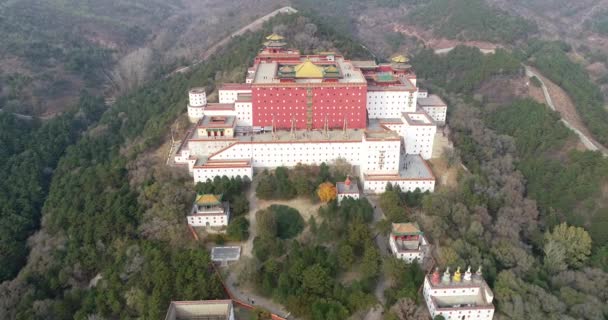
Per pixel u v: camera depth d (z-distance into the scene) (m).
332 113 182.25
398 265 124.56
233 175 166.62
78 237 153.88
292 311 117.50
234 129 180.50
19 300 138.75
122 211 152.25
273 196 160.25
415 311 113.81
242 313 121.38
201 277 123.06
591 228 163.62
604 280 135.75
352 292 119.00
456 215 148.62
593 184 174.50
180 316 118.81
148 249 137.75
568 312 121.19
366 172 169.38
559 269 141.75
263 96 178.00
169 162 179.38
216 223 148.25
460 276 120.94
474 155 194.75
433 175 168.50
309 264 129.38
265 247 137.00
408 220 144.12
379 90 189.62
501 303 118.00
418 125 178.62
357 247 136.00
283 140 171.75
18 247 167.75
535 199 181.12
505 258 136.25
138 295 123.06
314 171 168.50
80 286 144.12
